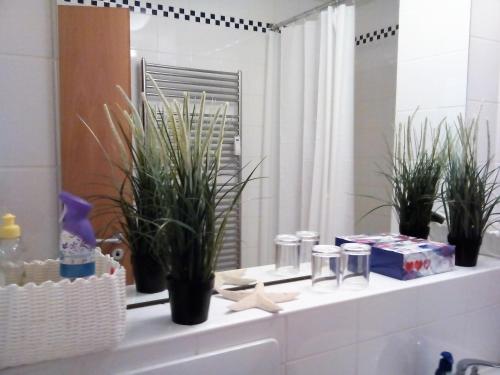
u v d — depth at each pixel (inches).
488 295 43.1
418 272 38.7
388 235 48.9
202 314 27.6
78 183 33.4
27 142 32.0
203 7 46.3
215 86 47.3
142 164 32.3
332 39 56.2
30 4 31.8
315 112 54.9
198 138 27.6
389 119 56.1
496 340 44.6
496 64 53.6
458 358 40.7
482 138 52.7
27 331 20.8
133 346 24.5
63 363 22.6
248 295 32.2
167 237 27.2
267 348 28.8
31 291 20.8
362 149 56.0
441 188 48.7
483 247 49.8
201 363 26.3
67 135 33.4
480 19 50.9
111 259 26.2
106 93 35.6
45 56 32.6
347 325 32.7
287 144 52.0
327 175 54.2
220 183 36.3
